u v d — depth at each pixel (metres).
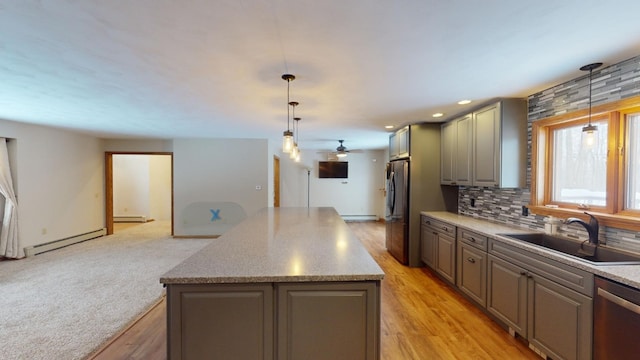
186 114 4.01
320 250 2.12
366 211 9.02
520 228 3.09
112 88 2.82
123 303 3.18
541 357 2.28
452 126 4.15
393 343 2.49
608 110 2.23
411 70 2.34
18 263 4.52
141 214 8.79
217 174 6.45
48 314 2.92
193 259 1.89
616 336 1.65
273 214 4.04
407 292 3.59
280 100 3.26
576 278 1.90
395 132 5.34
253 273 1.63
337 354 1.64
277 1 1.41
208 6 1.46
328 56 2.07
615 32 1.71
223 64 2.21
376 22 1.61
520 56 2.06
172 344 1.60
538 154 2.93
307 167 8.91
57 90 2.89
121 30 1.71
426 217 4.35
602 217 2.28
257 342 1.62
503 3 1.42
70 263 4.53
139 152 6.59
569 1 1.40
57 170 5.41
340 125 4.78
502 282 2.64
